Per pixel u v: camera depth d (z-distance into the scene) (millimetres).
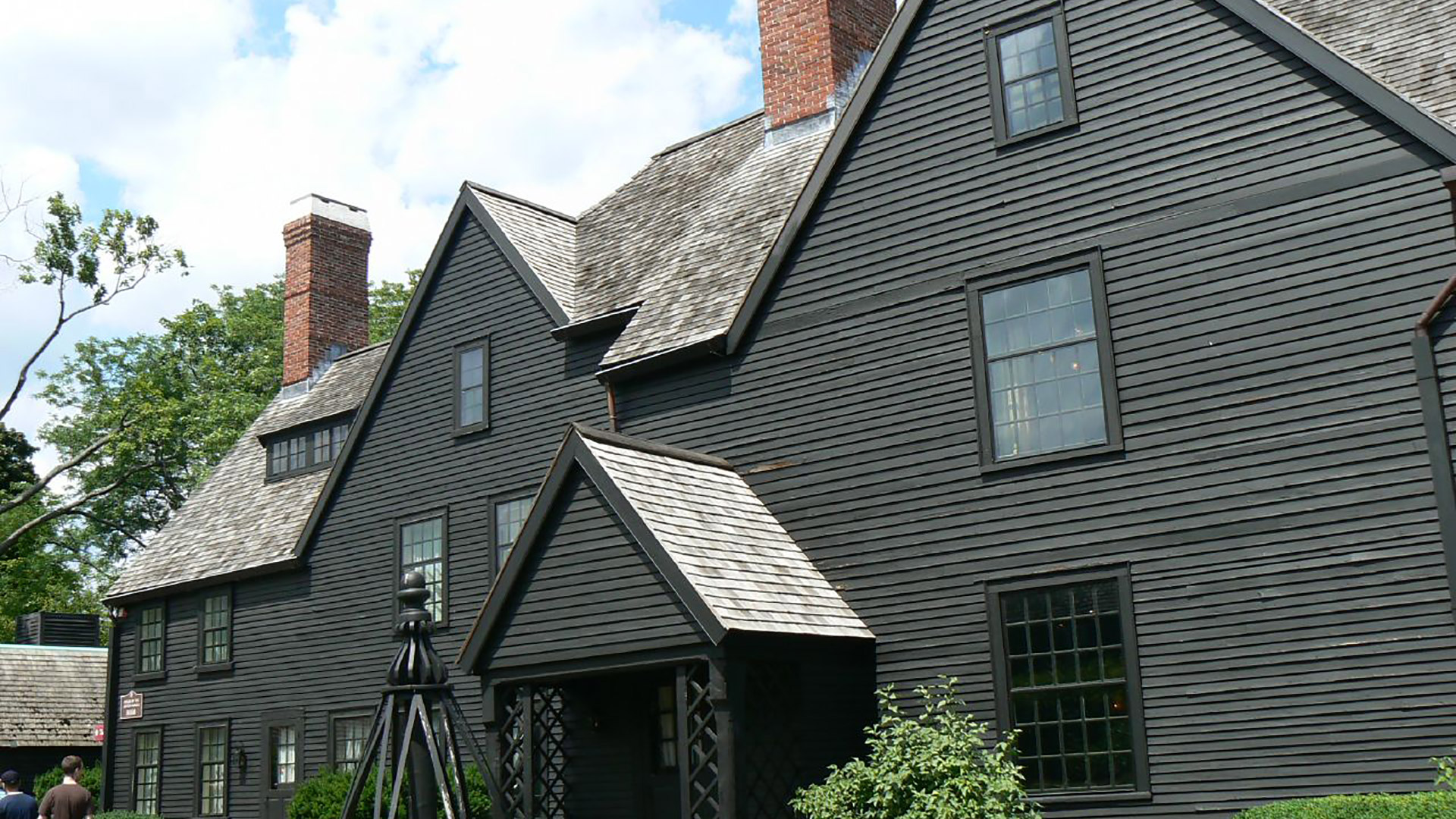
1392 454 11891
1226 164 13164
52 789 15547
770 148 19062
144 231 34375
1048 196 14195
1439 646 11422
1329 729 11836
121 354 51969
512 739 15648
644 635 13438
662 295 17812
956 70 15062
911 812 12586
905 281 15086
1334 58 12555
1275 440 12508
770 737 13656
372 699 21594
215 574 24672
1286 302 12633
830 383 15492
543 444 19406
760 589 13820
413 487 21422
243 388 50375
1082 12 14266
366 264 29547
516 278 20266
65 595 51031
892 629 14539
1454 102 12312
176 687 25688
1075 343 13797
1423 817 9719
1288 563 12266
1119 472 13312
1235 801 12180
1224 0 13312
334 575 22719
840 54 18953
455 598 20297
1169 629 12797
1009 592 13805
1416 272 11984
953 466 14391
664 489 14422
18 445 41562
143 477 48531
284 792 23016
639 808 15914
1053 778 13242
